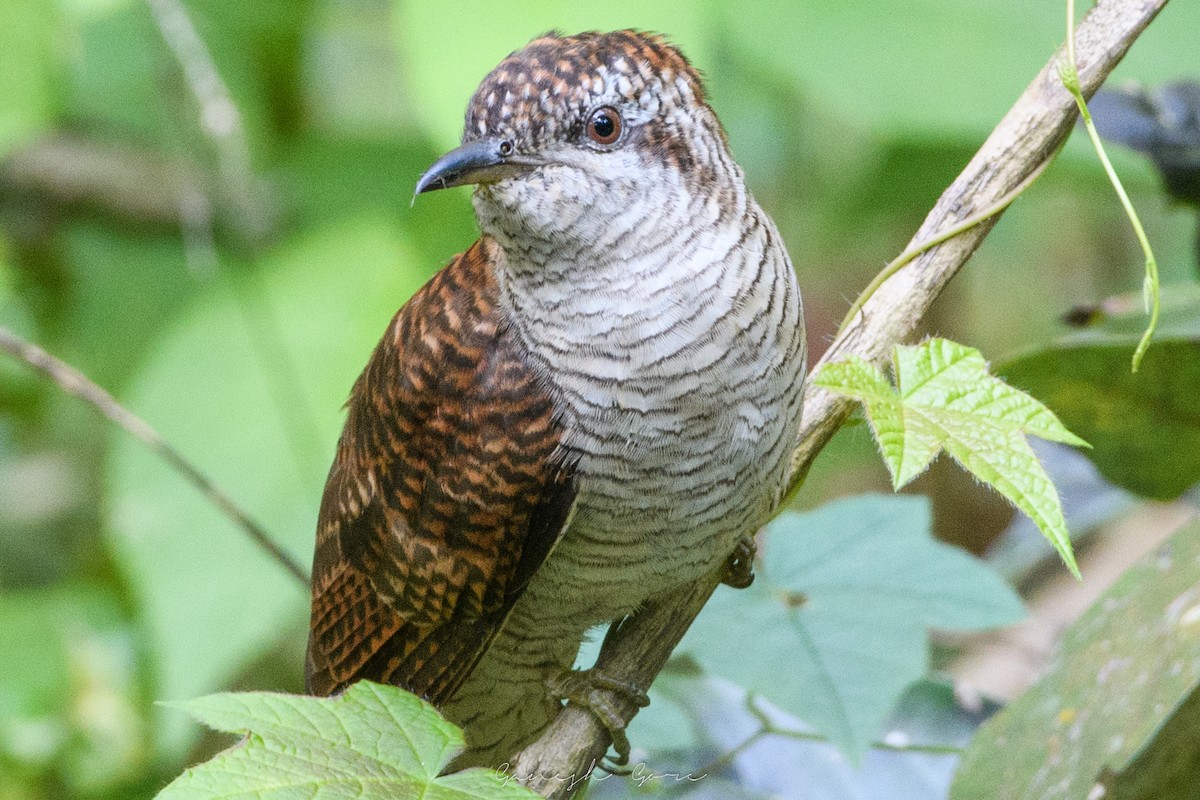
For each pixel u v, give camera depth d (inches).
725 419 114.7
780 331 114.7
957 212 114.7
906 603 115.9
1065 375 116.4
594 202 114.4
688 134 114.8
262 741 111.7
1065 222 125.4
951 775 116.6
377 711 111.9
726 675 115.5
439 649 115.9
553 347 114.7
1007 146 114.6
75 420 125.0
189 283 124.2
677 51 115.2
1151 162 117.8
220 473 120.2
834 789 117.0
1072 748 114.7
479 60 118.6
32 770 120.1
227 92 121.6
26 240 124.5
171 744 119.0
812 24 121.3
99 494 125.0
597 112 114.6
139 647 120.8
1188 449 116.6
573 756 114.9
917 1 121.1
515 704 116.9
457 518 115.3
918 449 112.3
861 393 112.6
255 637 119.5
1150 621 114.8
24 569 125.0
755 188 124.1
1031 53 121.1
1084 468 120.4
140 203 124.3
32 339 124.4
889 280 114.7
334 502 116.3
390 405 115.5
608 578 115.3
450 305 115.3
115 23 123.8
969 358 112.8
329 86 124.2
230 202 123.0
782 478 115.5
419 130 123.5
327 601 116.3
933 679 117.6
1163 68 121.0
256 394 120.4
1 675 120.8
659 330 114.5
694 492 114.8
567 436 114.7
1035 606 120.4
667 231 114.6
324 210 123.3
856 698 115.3
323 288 121.0
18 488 125.2
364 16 124.3
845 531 116.5
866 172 123.3
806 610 115.9
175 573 119.8
